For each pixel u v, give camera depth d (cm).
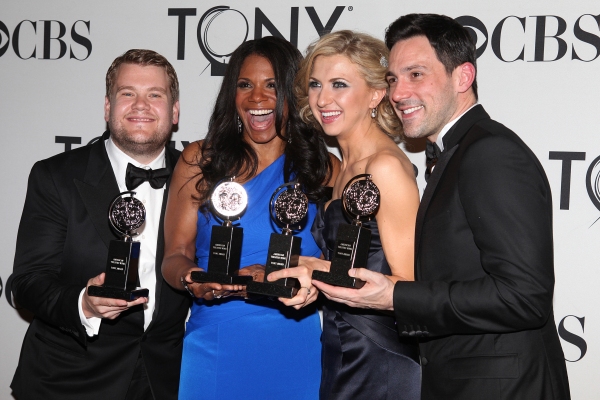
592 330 263
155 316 235
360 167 216
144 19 301
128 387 234
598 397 263
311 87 220
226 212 210
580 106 263
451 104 193
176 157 264
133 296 198
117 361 234
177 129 299
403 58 194
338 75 213
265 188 239
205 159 239
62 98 307
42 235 236
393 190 201
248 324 233
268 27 290
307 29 287
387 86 215
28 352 241
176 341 248
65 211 236
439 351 182
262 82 234
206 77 296
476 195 167
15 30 308
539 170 169
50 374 235
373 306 180
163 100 245
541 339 174
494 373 170
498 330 165
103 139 250
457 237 175
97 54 304
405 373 212
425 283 173
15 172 308
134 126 240
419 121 193
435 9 275
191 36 297
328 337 224
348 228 187
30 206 239
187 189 240
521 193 163
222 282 202
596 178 262
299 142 239
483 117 188
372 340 214
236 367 231
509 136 173
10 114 308
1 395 308
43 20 307
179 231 240
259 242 236
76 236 234
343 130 217
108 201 236
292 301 193
